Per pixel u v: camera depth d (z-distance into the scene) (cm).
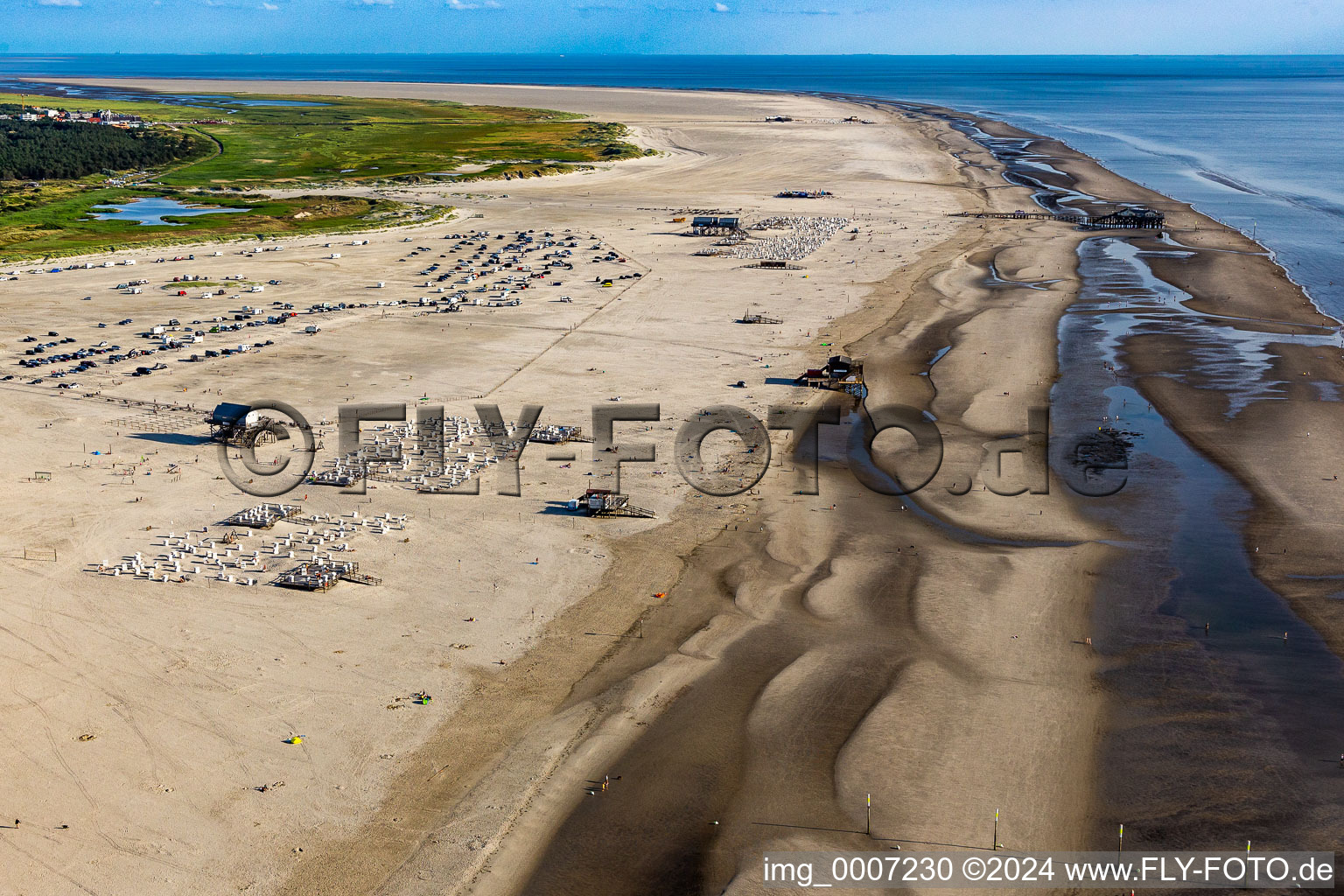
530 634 6719
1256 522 8175
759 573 7525
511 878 4712
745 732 5697
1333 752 5425
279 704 5938
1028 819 5012
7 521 8325
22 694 6016
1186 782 5228
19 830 4959
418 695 6047
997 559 7669
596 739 5653
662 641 6631
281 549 7906
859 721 5762
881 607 6994
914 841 4888
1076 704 5894
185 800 5172
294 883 4659
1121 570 7444
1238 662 6272
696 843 4912
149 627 6744
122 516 8456
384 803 5169
